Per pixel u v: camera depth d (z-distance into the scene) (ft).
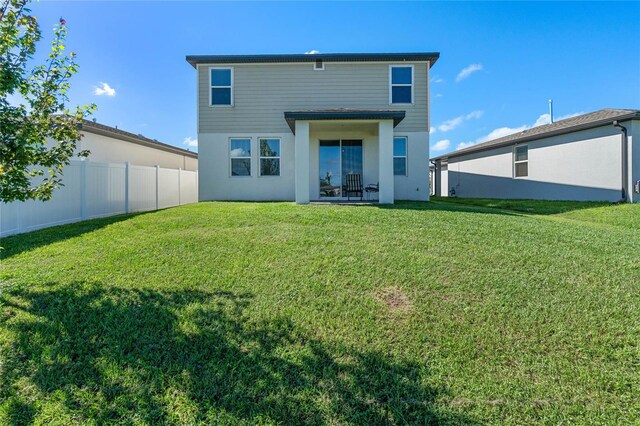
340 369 8.60
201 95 42.68
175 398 7.68
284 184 43.19
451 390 7.95
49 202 24.11
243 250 16.60
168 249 16.80
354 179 42.65
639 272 13.96
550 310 11.07
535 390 7.92
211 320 10.41
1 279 12.91
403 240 18.28
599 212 32.45
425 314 10.92
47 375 8.24
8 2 9.64
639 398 7.68
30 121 10.87
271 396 7.75
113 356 8.86
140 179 36.14
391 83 42.42
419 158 42.50
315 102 42.65
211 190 42.98
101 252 16.40
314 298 11.87
